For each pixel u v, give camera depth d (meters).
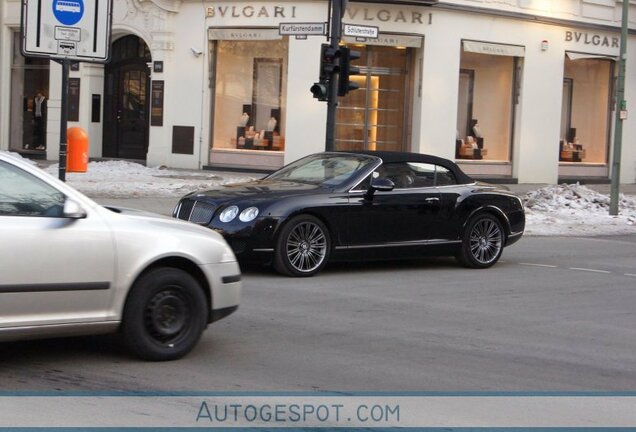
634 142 42.22
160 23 36.03
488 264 17.92
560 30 38.59
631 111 41.84
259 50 35.53
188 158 36.19
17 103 39.97
